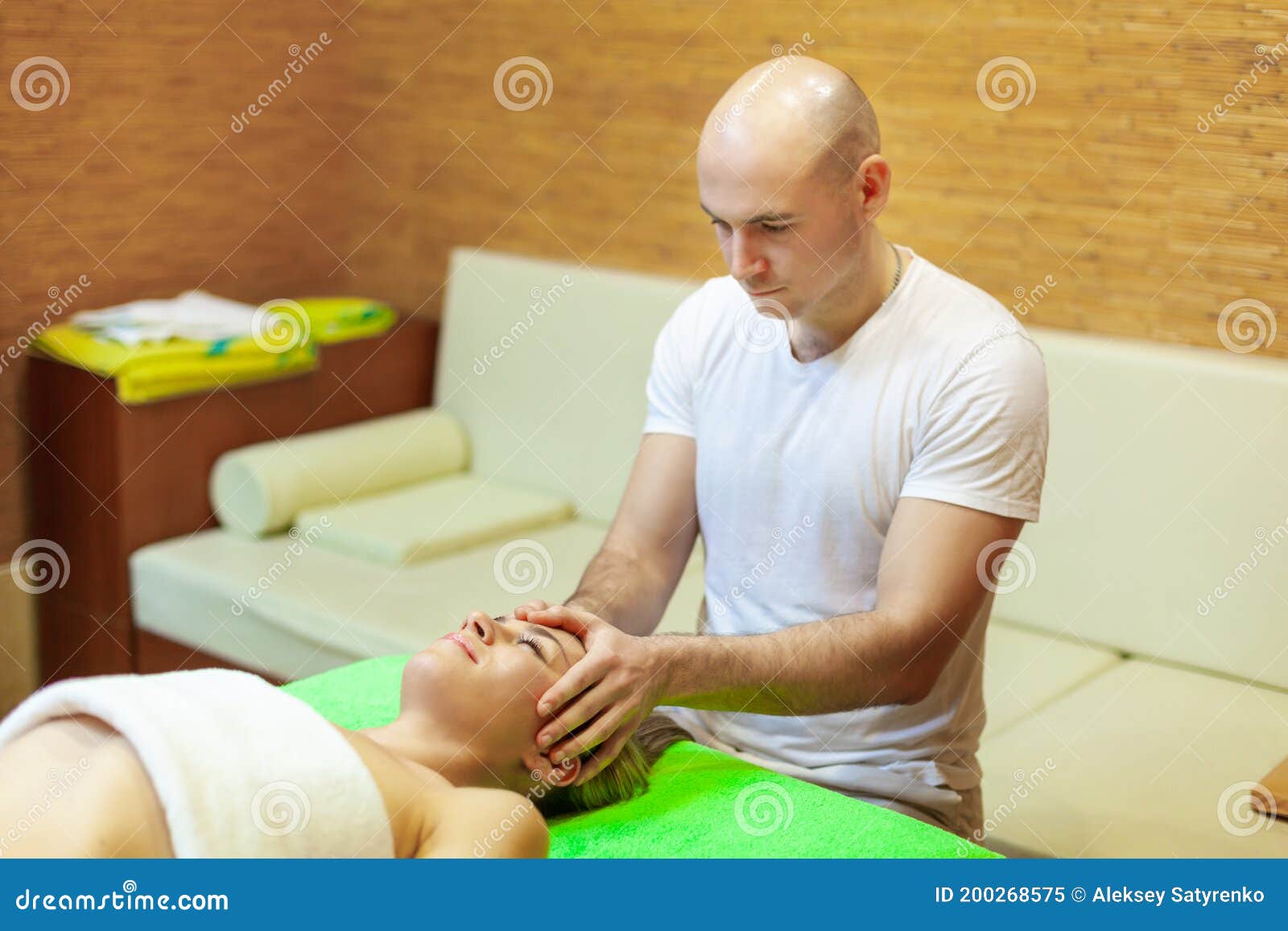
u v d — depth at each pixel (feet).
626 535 5.82
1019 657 7.47
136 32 9.64
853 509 5.39
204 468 9.37
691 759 5.04
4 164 9.16
